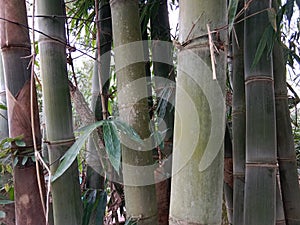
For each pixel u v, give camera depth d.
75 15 1.20
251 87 0.83
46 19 0.75
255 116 0.82
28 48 0.72
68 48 0.83
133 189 0.73
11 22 0.70
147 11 1.04
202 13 0.53
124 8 0.75
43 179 0.72
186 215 0.53
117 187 0.95
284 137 1.00
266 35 0.77
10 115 0.71
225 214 0.96
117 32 0.75
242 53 0.97
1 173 0.93
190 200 0.53
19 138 0.69
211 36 0.52
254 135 0.82
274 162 0.81
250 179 0.81
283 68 1.01
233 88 0.99
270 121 0.82
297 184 0.99
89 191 0.88
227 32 0.56
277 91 1.00
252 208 0.80
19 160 0.70
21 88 0.70
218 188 0.53
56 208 0.72
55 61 0.74
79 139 0.62
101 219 0.84
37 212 0.70
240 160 0.96
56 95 0.73
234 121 0.97
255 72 0.83
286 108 1.00
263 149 0.81
